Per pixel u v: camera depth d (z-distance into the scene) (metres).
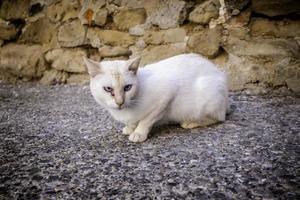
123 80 0.77
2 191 0.63
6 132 0.95
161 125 0.94
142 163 0.72
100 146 0.82
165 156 0.74
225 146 0.78
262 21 1.24
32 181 0.67
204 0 1.30
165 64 0.89
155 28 1.37
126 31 1.41
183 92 0.86
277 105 1.08
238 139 0.81
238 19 1.26
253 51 1.25
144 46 1.39
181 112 0.87
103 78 0.78
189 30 1.33
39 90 1.43
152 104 0.82
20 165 0.74
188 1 1.31
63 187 0.64
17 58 1.57
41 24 1.54
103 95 0.79
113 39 1.43
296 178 0.63
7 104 1.25
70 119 1.05
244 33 1.25
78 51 1.49
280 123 0.91
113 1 1.40
